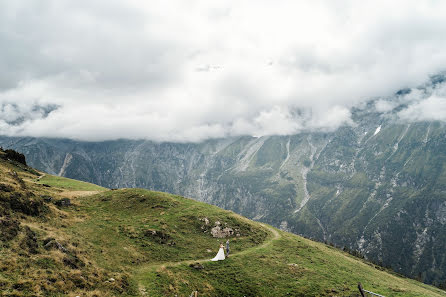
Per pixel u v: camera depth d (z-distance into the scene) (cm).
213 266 5028
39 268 2783
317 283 5131
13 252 2834
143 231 5712
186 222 6950
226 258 5547
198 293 3922
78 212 5975
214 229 6956
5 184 4503
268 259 5900
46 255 3080
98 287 3022
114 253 4319
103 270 3491
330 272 5872
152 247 5150
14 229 3291
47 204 5325
